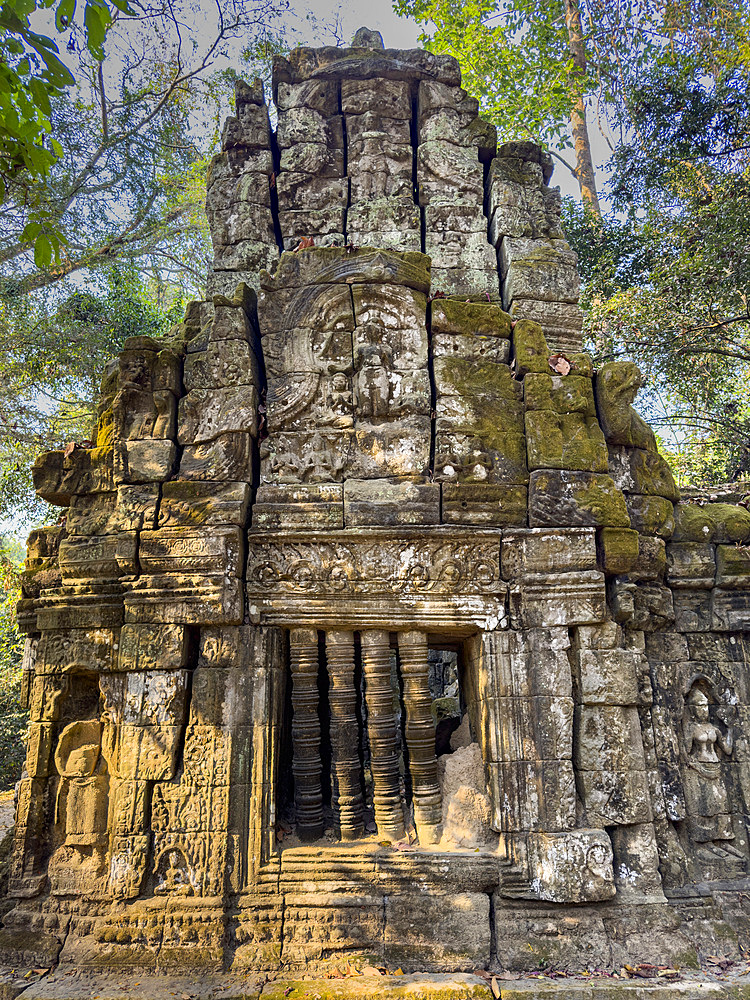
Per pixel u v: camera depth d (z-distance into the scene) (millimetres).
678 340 11023
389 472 6062
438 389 6215
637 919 5242
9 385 12648
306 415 6242
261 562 5914
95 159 13172
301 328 6355
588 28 13359
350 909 5258
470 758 5992
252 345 6441
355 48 7961
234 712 5660
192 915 5223
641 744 5645
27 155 4320
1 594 14031
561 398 6230
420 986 4758
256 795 5516
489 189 7684
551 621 5754
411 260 6414
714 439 12430
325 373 6289
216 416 6160
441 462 6039
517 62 13641
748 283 10789
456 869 5336
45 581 6414
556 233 7547
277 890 5320
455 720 7109
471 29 13695
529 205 7469
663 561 6230
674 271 11352
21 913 5570
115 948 5195
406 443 6109
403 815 5848
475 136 7793
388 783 5715
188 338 6938
